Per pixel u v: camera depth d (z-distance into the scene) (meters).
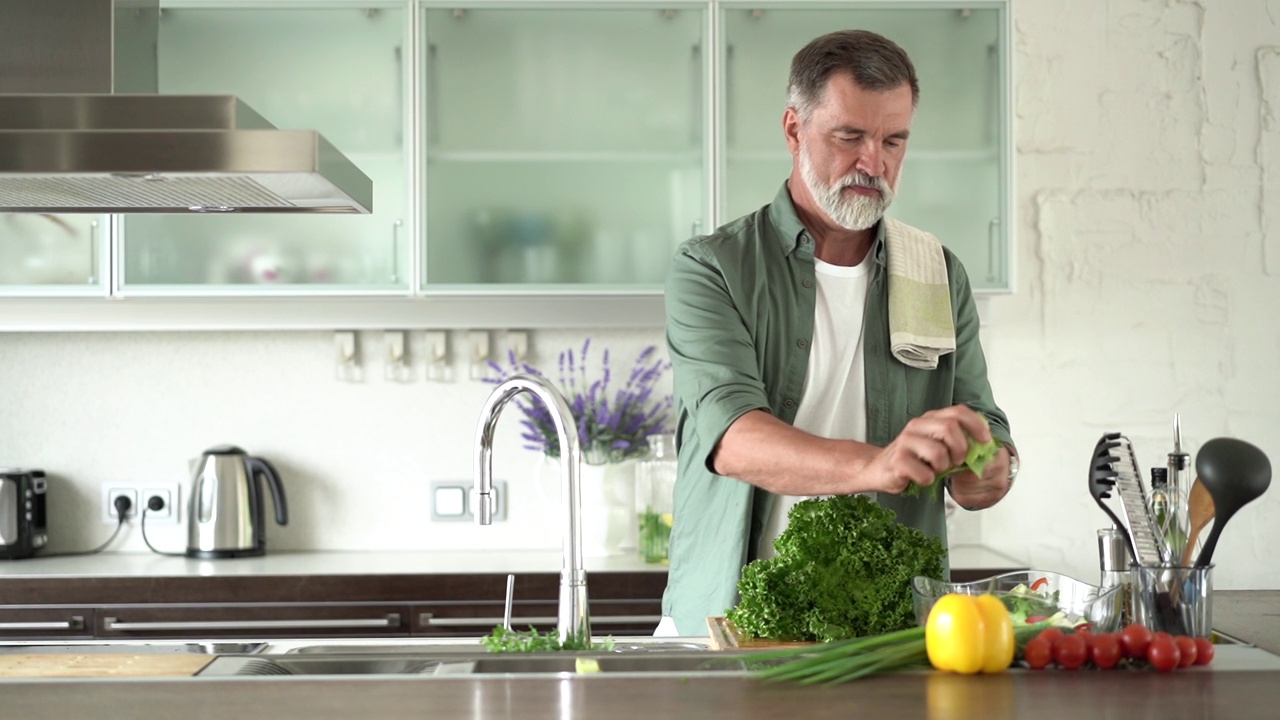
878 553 1.77
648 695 1.28
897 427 2.18
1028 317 3.46
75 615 2.95
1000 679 1.35
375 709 1.23
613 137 3.17
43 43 1.99
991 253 3.15
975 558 3.18
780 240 2.18
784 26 3.16
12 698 1.29
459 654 1.62
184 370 3.51
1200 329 3.46
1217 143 3.46
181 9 3.15
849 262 2.22
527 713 1.21
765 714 1.20
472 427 3.52
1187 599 1.48
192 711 1.23
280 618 2.96
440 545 3.50
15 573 2.99
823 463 1.72
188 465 3.50
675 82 3.17
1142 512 1.55
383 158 3.17
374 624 2.96
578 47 3.18
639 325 3.28
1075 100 3.47
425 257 3.14
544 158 3.17
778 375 2.15
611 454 3.33
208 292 3.15
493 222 3.16
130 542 3.49
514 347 3.51
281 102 3.16
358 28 3.17
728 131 3.15
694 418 1.99
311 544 3.50
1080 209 3.46
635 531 3.42
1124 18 3.47
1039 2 3.47
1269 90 3.46
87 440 3.51
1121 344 3.46
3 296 3.14
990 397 2.29
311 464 3.51
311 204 2.15
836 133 2.08
